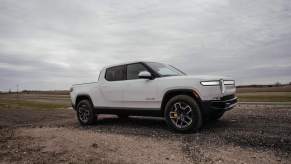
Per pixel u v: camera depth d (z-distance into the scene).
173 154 3.81
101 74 7.07
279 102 15.80
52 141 5.14
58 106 21.89
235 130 5.16
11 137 5.87
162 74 5.96
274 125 5.48
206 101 4.89
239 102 17.31
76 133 5.94
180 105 5.23
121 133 5.65
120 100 6.40
